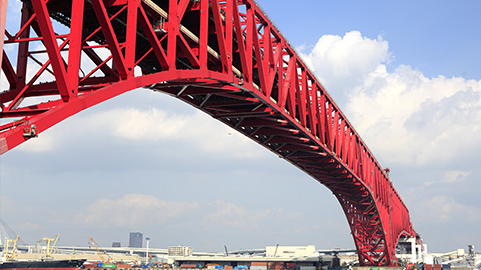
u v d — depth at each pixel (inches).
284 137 2650.1
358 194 4055.1
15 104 1010.1
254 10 1863.9
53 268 5595.5
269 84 2004.2
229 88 1776.6
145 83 1178.0
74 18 952.9
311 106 2497.5
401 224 6653.5
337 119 2977.4
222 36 1581.0
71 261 6033.5
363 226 4795.8
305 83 2413.9
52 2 1218.0
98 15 1018.1
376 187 4461.1
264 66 1975.9
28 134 822.5
